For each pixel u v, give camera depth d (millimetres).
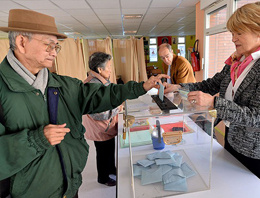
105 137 1707
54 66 3426
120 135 1302
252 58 829
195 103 820
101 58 1498
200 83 1342
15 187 689
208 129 779
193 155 865
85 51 4211
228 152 1058
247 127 872
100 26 6594
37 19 679
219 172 896
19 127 694
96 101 964
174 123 826
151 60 12148
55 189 784
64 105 833
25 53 698
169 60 2498
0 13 4098
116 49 4668
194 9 4383
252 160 904
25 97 698
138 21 5840
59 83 839
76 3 3541
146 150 982
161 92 914
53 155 769
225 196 751
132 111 801
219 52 3133
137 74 4680
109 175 2076
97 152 1819
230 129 993
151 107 831
